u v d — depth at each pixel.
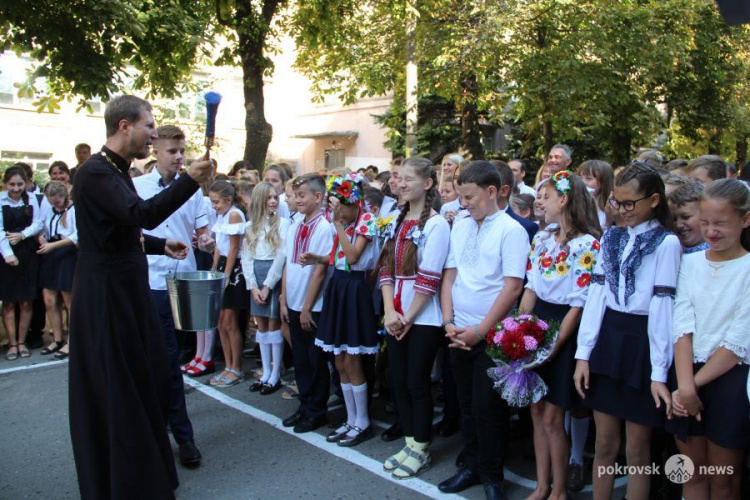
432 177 3.61
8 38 7.70
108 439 2.87
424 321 3.47
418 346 3.49
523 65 10.82
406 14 10.11
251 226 4.94
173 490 3.08
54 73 7.84
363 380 4.02
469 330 3.19
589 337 2.79
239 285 5.18
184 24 8.48
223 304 5.16
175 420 3.70
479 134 13.66
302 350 4.26
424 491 3.37
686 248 3.08
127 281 2.97
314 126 24.11
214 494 3.37
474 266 3.29
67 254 6.11
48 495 3.38
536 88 10.77
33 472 3.64
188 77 10.78
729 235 2.43
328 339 3.88
